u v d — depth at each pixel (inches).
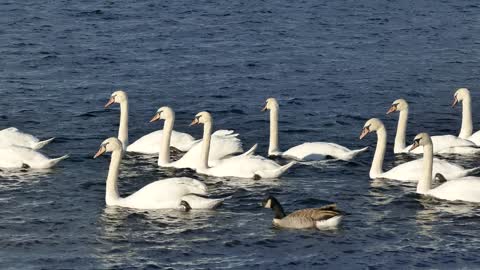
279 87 2060.8
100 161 1542.8
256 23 2731.3
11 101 1918.1
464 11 2918.3
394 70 2220.7
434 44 2497.5
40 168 1487.5
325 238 1207.6
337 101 1955.0
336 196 1365.7
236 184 1413.6
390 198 1354.6
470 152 1566.2
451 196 1339.8
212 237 1214.9
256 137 1711.4
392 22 2763.3
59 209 1317.7
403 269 1126.4
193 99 1963.6
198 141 1615.4
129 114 1855.3
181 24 2699.3
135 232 1234.6
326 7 2965.1
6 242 1205.7
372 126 1449.3
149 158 1566.2
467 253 1168.2
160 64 2255.2
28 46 2406.5
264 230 1232.8
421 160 1450.5
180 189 1316.4
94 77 2128.4
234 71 2198.6
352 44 2487.7
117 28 2637.8
